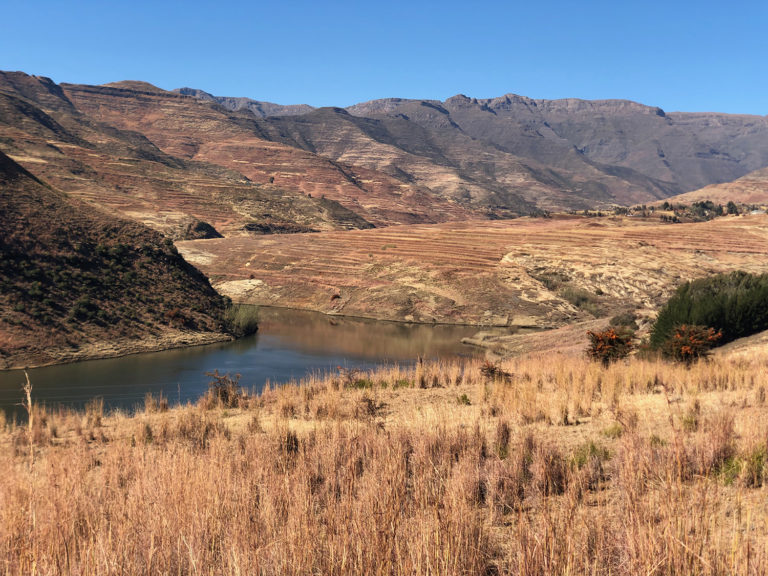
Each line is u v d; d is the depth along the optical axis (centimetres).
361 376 2183
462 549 505
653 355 2367
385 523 527
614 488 703
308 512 622
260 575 512
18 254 4825
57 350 4172
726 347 2642
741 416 1032
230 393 2003
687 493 604
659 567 435
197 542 579
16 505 728
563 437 1042
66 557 562
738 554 435
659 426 1029
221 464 897
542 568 468
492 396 1573
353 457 764
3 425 1880
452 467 830
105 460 1143
